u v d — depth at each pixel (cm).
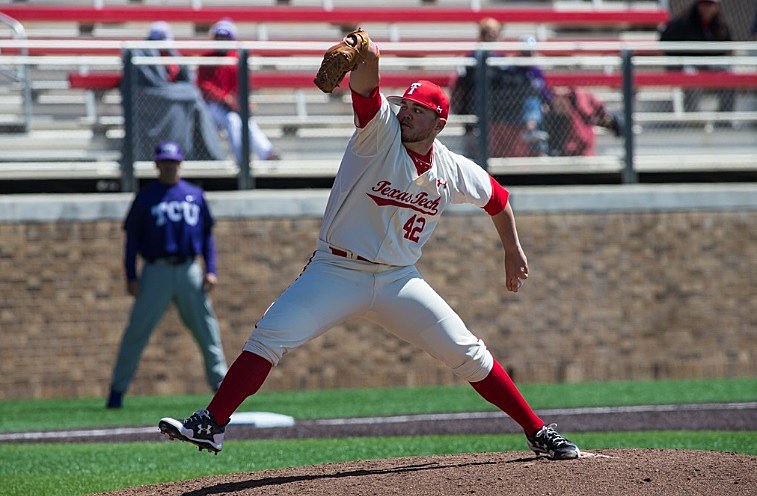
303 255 4953
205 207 4281
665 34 5997
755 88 5575
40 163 4978
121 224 4831
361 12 6631
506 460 2197
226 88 5028
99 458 2981
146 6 6359
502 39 6875
